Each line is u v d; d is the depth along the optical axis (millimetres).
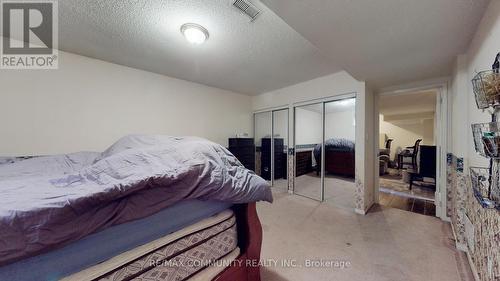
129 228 820
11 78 2100
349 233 2176
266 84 3758
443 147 2572
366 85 2816
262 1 1212
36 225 609
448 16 1316
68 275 675
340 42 1670
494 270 1118
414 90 2834
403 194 3719
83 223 695
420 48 1771
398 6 1227
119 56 2531
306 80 3506
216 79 3451
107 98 2701
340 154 3477
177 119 3400
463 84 1845
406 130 7062
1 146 2049
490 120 1222
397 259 1707
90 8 1621
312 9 1261
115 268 760
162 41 2145
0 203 676
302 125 3762
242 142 3990
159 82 3186
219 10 1633
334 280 1467
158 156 1136
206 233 1099
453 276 1500
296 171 3854
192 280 999
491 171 1122
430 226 2346
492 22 1163
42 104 2258
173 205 970
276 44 2199
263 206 3076
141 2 1542
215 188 1062
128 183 826
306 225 2383
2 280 567
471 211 1587
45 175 1340
